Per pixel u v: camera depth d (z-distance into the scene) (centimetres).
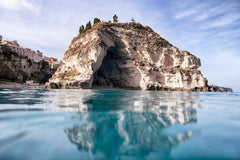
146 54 3747
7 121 336
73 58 3512
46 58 8194
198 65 3838
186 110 520
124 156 206
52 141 237
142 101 790
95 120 373
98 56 3053
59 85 3056
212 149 214
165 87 3447
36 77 5731
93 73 3075
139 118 402
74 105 592
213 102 793
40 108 502
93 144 240
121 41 3762
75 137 261
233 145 225
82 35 3809
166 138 262
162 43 3900
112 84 3900
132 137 271
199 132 286
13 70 4525
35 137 249
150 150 220
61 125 318
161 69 3672
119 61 3841
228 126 324
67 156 198
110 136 276
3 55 4222
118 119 390
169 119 393
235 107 597
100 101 755
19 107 516
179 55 3806
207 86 3559
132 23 4075
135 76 3591
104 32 3484
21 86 3772
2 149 205
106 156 207
